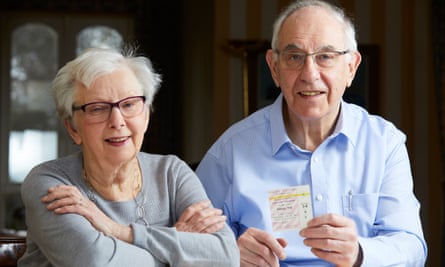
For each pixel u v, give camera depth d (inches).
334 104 105.2
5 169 396.2
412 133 289.0
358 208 108.8
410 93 288.8
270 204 97.3
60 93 91.5
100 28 404.5
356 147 111.3
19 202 393.7
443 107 277.7
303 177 110.2
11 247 102.8
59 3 395.9
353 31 108.0
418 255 106.7
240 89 279.4
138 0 398.0
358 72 288.2
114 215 94.1
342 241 95.6
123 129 90.1
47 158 400.8
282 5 283.1
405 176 111.7
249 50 274.4
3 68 398.0
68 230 86.9
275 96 276.2
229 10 280.8
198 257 90.1
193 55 355.6
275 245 97.6
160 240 89.2
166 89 395.5
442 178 280.1
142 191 96.8
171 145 394.0
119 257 86.5
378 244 101.0
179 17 398.6
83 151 94.5
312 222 95.6
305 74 102.8
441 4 281.3
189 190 98.7
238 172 111.4
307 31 103.3
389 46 289.6
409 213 108.5
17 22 398.9
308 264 106.6
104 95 89.7
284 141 110.0
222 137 116.2
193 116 355.3
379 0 289.0
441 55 279.4
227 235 93.7
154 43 395.9
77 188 93.8
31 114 400.8
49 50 402.0
